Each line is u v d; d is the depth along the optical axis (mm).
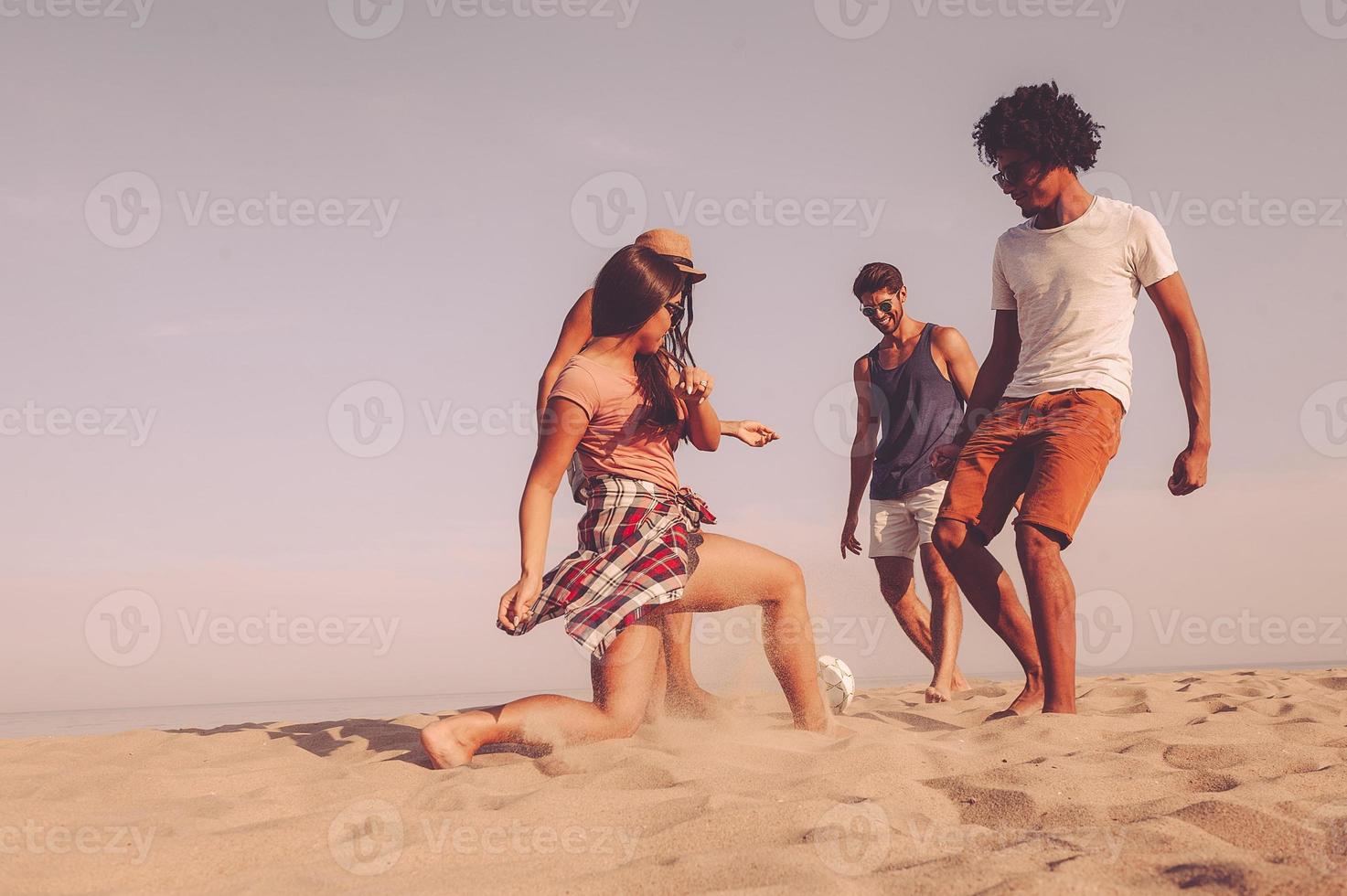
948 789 1864
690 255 3270
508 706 2420
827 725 2691
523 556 2348
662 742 2453
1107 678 5238
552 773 2229
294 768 2504
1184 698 3797
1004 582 3195
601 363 2531
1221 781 1863
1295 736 2580
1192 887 1194
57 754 2947
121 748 3164
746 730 2660
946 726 3000
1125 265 3160
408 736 3146
